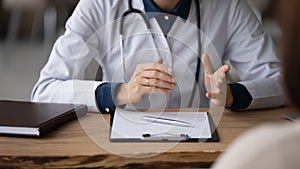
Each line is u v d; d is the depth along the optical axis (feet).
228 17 5.50
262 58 5.34
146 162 3.41
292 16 1.99
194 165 3.47
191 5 5.30
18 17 18.69
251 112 4.50
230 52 5.63
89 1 5.21
